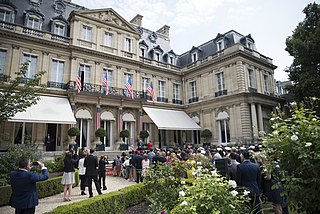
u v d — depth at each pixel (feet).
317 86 66.44
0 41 62.85
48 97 67.21
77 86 67.46
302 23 76.95
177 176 24.18
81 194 32.17
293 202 12.75
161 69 96.63
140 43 95.14
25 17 69.77
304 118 13.69
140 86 88.84
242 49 80.79
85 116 72.08
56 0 82.17
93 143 72.08
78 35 75.82
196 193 12.98
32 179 15.60
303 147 12.35
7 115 33.14
